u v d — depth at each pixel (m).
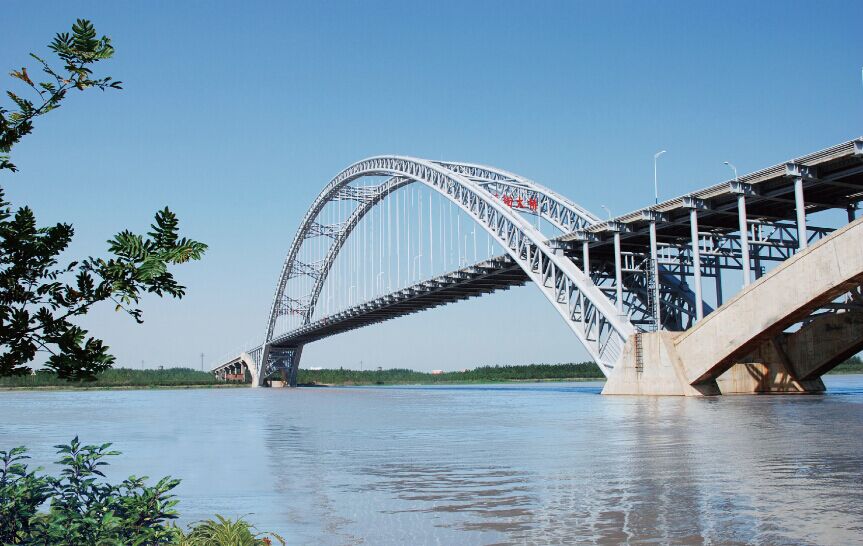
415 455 21.98
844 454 19.61
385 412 50.78
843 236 43.94
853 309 50.31
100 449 8.51
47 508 13.30
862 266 42.75
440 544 10.42
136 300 6.99
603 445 23.23
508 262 77.94
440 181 87.81
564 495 14.03
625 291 71.06
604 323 65.19
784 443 22.47
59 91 7.13
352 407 61.00
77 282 6.94
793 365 59.72
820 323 57.94
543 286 69.25
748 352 52.56
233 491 15.58
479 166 86.38
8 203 7.18
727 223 64.69
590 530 10.98
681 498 13.43
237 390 158.75
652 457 19.72
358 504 13.73
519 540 10.50
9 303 6.98
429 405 62.03
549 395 82.69
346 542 10.66
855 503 12.76
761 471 16.66
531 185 80.44
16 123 7.01
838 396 55.06
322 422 40.31
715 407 42.44
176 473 18.77
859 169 48.31
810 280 45.78
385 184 115.25
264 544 8.66
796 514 11.85
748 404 45.09
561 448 22.70
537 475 16.86
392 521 12.08
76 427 39.16
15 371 6.91
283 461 21.20
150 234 7.18
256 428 36.44
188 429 36.53
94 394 136.00
